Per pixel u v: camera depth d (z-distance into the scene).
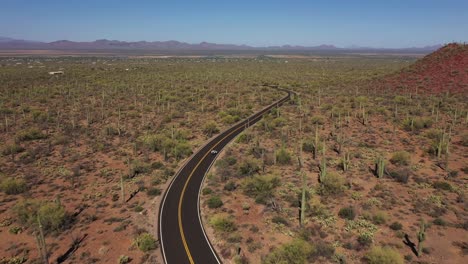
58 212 35.25
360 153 53.00
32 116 83.12
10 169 50.69
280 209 36.88
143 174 50.03
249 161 49.50
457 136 58.47
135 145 59.16
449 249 28.66
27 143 64.06
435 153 50.09
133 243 31.58
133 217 37.03
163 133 70.56
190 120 84.75
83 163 53.88
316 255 28.25
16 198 41.75
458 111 74.69
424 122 65.12
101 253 30.20
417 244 29.45
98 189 44.50
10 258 29.52
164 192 43.62
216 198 39.19
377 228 32.25
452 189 38.97
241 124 80.50
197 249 30.80
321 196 39.69
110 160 55.72
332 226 33.09
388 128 66.50
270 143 62.38
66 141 64.88
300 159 49.78
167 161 55.69
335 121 74.31
